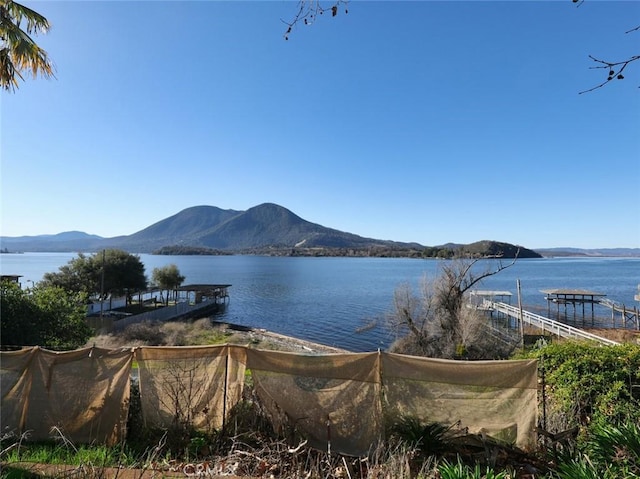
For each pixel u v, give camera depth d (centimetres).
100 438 606
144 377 629
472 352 2284
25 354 642
